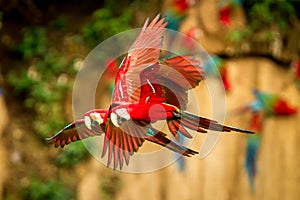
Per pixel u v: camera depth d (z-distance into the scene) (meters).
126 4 13.58
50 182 12.57
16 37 13.72
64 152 12.80
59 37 13.70
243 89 12.78
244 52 12.91
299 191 12.99
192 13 12.57
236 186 12.65
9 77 13.31
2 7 13.81
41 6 14.12
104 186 12.40
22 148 12.88
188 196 12.24
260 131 12.80
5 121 12.91
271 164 12.91
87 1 14.11
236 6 12.99
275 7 13.32
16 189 12.52
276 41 13.12
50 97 13.12
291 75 13.12
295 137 13.02
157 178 12.30
